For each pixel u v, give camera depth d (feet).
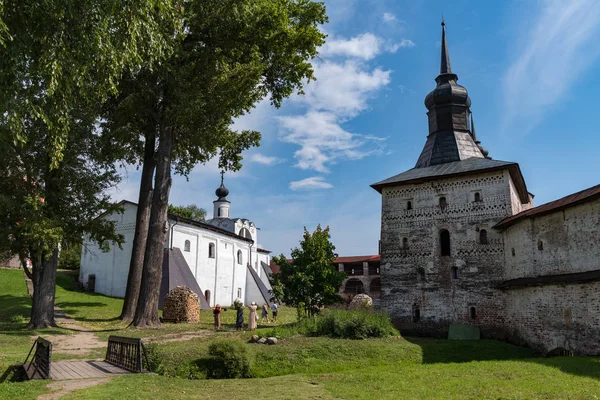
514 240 86.17
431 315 94.38
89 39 39.34
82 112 81.15
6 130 42.55
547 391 36.42
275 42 89.15
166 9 45.93
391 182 103.30
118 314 104.68
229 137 103.81
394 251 100.89
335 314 77.97
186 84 82.12
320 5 92.32
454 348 73.51
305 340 68.08
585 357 57.52
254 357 58.65
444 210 98.07
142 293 85.66
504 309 88.38
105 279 143.33
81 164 84.02
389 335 77.20
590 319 62.80
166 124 89.15
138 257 98.73
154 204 87.71
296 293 92.43
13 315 93.71
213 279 155.02
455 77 114.93
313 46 92.27
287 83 99.96
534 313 76.23
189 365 53.31
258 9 81.66
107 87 44.19
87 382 40.68
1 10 32.99
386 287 99.60
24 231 74.33
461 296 92.63
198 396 38.37
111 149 90.74
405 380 44.96
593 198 64.54
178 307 95.35
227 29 84.17
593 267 65.05
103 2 39.63
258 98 92.17
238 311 86.89
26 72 38.37
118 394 35.88
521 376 44.29
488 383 40.96
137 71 78.33
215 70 84.48
